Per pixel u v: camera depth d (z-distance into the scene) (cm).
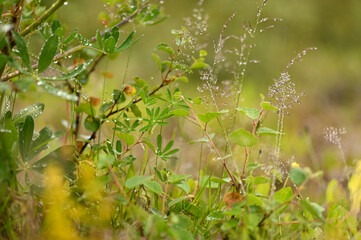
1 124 94
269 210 91
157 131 150
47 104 145
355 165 106
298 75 299
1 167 88
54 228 89
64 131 103
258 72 288
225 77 249
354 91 277
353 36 371
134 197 97
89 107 99
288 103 100
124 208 97
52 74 104
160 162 113
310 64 319
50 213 90
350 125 204
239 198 93
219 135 123
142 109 168
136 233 92
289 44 336
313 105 238
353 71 323
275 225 94
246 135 92
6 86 88
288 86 100
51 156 92
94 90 119
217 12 330
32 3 104
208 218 94
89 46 97
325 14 372
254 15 332
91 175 94
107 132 117
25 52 89
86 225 92
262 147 107
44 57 90
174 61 102
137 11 106
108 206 93
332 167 134
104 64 158
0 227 90
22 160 91
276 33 336
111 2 107
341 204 100
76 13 246
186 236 90
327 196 101
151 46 293
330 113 228
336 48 362
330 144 151
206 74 104
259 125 98
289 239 95
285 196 93
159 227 89
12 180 89
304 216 96
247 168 95
